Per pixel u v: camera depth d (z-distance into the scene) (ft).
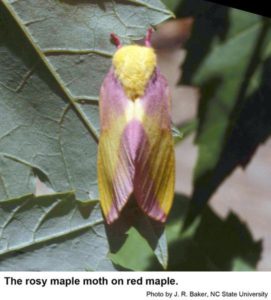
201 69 0.71
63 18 0.67
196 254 0.73
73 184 0.68
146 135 0.67
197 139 0.71
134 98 0.67
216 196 1.04
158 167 0.67
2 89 0.67
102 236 0.68
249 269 0.73
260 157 1.07
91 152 0.68
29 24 0.67
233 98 0.71
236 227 0.74
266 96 0.71
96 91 0.68
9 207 0.67
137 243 0.73
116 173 0.67
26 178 0.68
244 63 0.71
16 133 0.68
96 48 0.67
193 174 0.70
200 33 0.71
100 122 0.68
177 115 1.08
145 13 0.67
